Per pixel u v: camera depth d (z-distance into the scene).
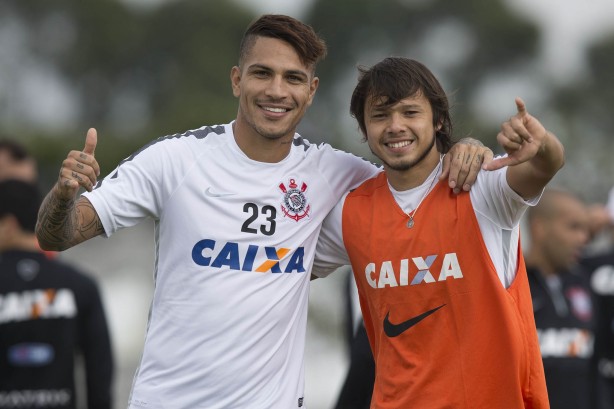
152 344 14.09
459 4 72.88
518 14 74.12
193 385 13.80
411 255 13.68
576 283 20.09
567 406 19.41
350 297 19.27
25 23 67.88
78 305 19.39
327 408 44.66
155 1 69.75
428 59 73.00
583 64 77.25
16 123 63.75
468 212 13.47
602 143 73.81
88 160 12.48
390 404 13.74
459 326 13.45
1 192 19.16
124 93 68.31
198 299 13.76
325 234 14.56
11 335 18.88
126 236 61.09
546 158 12.50
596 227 25.83
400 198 13.98
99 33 67.38
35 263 19.17
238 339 13.72
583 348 19.70
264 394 13.82
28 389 18.89
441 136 14.17
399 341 13.76
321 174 14.43
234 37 68.44
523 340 13.43
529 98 74.88
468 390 13.30
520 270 13.66
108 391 19.55
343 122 66.75
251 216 13.86
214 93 65.75
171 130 61.25
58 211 12.61
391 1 70.81
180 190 13.82
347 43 69.94
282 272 13.95
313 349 50.56
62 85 68.62
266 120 13.73
